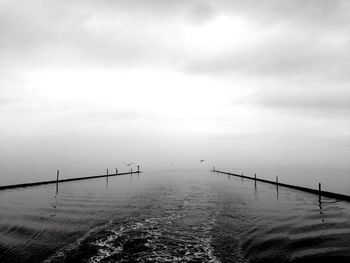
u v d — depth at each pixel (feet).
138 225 62.69
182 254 44.78
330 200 95.14
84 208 80.84
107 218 69.00
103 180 196.24
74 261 41.14
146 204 91.86
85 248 46.73
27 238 50.26
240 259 42.60
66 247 46.91
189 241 51.34
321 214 71.20
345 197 92.27
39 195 102.42
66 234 53.93
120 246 48.21
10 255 42.24
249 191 130.82
